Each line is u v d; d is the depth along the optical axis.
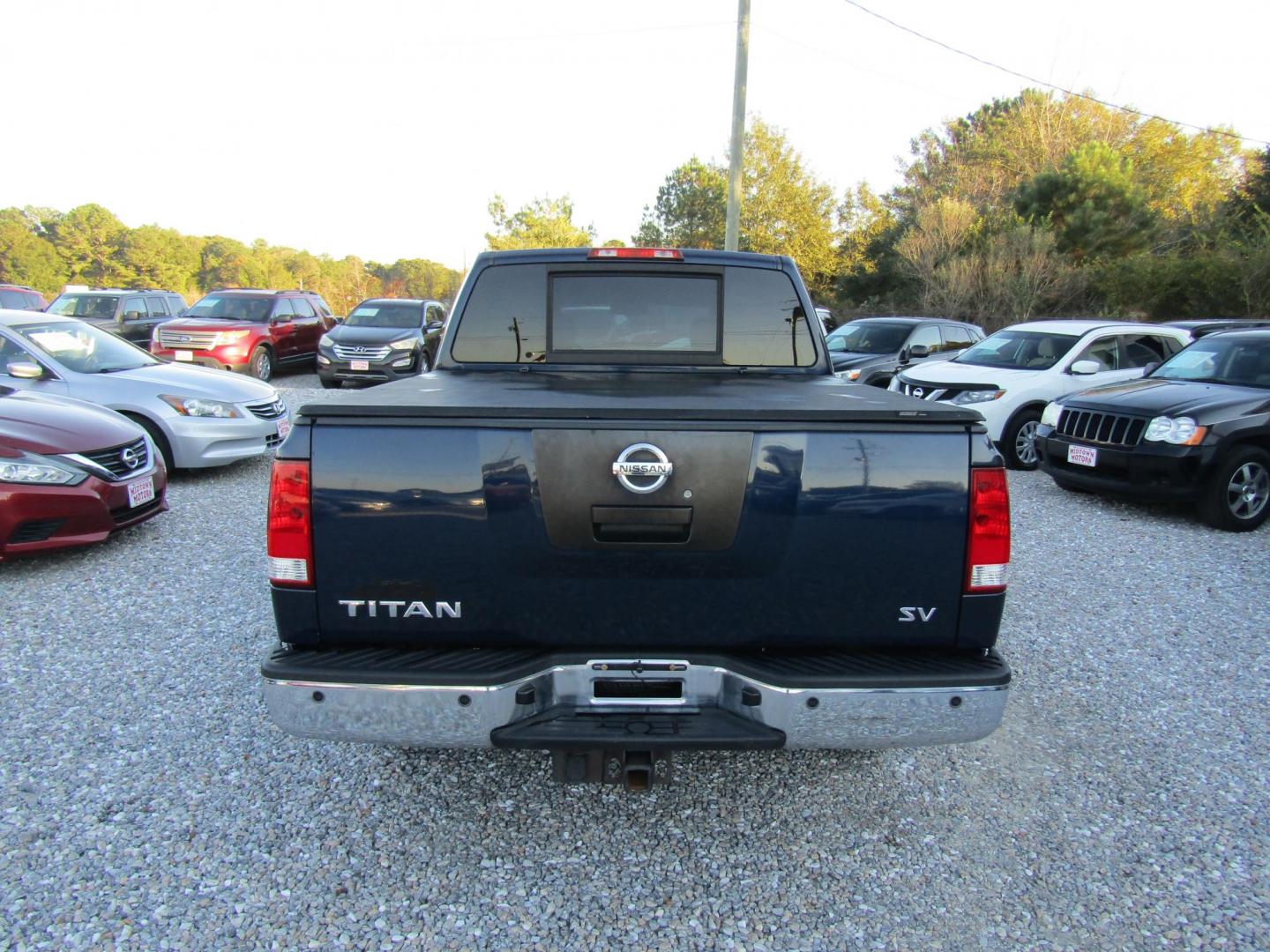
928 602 2.39
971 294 27.92
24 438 5.42
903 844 2.84
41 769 3.17
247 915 2.43
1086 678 4.17
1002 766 3.34
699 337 3.84
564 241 46.09
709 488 2.32
